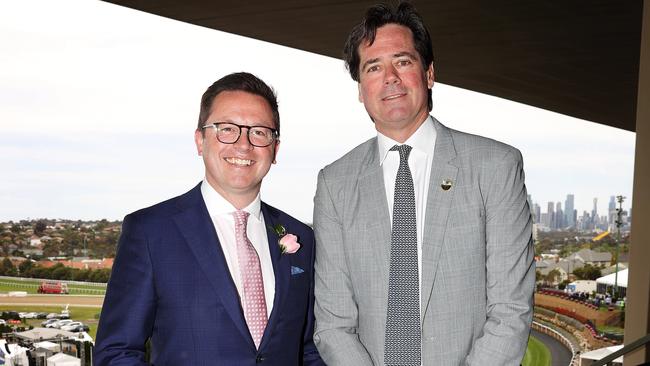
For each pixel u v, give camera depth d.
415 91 1.98
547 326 17.84
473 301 1.94
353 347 2.00
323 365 2.05
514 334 1.85
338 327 2.05
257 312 1.79
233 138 1.77
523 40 8.64
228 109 1.78
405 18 2.00
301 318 1.92
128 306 1.72
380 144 2.08
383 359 1.98
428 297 1.93
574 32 8.14
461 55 9.82
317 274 2.10
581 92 12.91
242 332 1.73
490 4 6.94
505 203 1.94
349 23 8.07
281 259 1.89
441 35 8.47
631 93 12.68
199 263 1.75
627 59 9.68
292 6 7.44
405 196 2.00
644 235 3.87
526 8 7.05
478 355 1.86
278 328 1.82
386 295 1.99
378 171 2.07
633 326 3.89
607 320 16.03
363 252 2.04
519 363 1.85
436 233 1.95
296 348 1.89
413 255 1.97
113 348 1.69
